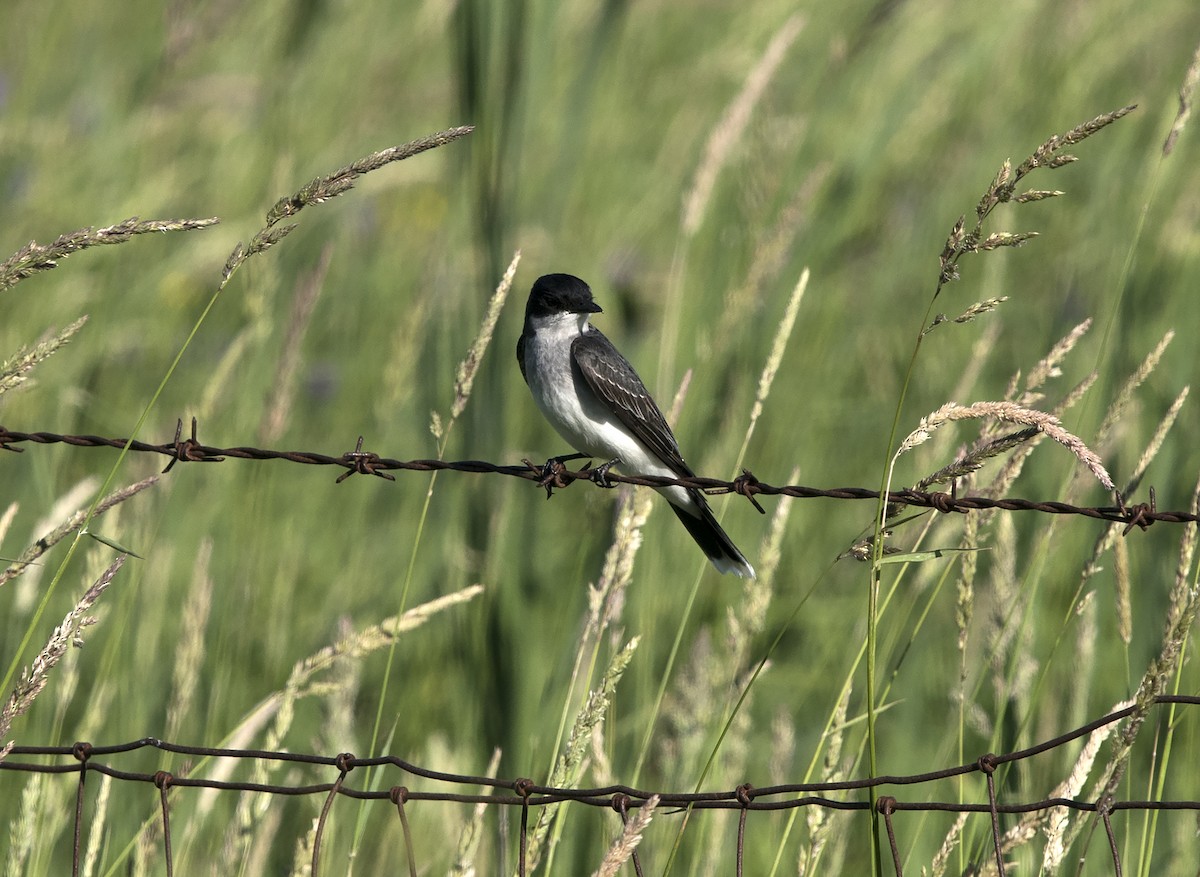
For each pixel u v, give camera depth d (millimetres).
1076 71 16094
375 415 13273
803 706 11094
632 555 7770
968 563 7324
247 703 10562
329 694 8930
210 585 8672
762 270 11102
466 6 11125
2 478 12320
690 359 12961
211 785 6574
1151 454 7324
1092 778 8961
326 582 12195
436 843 9234
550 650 10266
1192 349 12148
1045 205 15562
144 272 14609
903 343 14633
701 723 8406
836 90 15023
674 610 10977
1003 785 7832
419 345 11602
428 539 11539
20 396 12391
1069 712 8547
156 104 15750
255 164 15930
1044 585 10320
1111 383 11742
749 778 10406
